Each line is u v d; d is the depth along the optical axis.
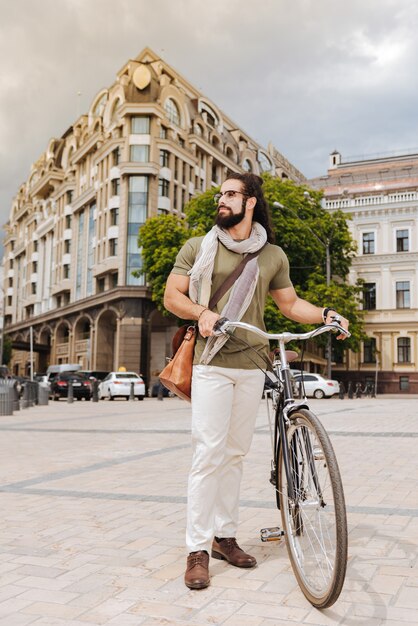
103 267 43.41
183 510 4.25
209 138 49.06
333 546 2.29
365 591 2.60
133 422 12.58
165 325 42.97
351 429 10.09
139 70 43.06
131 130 42.44
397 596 2.54
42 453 7.46
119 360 40.38
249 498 4.62
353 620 2.29
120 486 5.19
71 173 55.00
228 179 2.97
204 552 2.80
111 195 43.34
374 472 5.72
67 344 51.78
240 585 2.70
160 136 43.00
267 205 3.05
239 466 3.09
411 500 4.48
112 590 2.66
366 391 38.59
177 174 43.81
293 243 30.48
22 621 2.33
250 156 54.31
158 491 4.93
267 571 2.90
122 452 7.48
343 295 30.95
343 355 42.47
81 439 9.12
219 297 2.87
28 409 18.98
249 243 2.88
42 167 65.81
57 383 28.05
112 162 43.84
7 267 76.19
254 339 2.89
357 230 43.94
